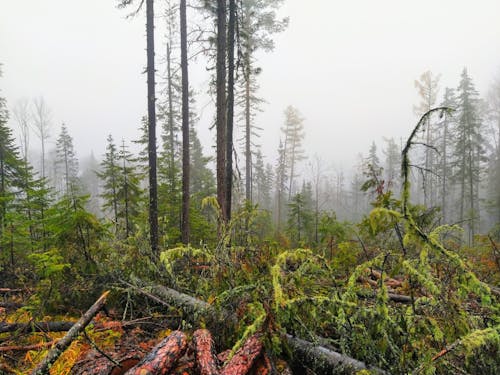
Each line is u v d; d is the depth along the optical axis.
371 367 2.27
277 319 2.58
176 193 12.53
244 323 3.03
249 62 11.91
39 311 4.14
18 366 2.96
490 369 2.04
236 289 3.12
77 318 4.32
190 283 4.60
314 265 2.92
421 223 2.50
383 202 2.41
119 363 2.71
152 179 7.83
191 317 3.69
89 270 5.09
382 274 2.33
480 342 1.77
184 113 10.12
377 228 2.13
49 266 4.54
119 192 10.00
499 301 3.31
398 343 2.34
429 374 1.92
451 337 2.30
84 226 5.62
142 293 4.35
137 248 5.10
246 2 13.84
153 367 2.28
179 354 2.47
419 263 2.28
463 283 2.01
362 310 2.38
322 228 8.22
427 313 2.56
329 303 2.54
